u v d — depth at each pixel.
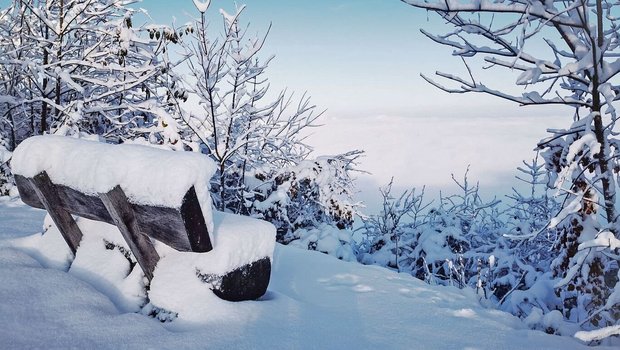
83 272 2.95
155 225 2.45
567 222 3.79
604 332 2.14
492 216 9.03
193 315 2.54
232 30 7.33
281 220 8.25
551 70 3.25
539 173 8.20
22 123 8.86
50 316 2.29
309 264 4.24
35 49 8.45
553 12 3.14
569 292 3.95
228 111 7.74
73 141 2.87
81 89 7.00
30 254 3.23
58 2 8.46
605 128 3.37
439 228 8.17
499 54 3.48
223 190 7.73
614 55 3.41
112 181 2.41
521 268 5.83
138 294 2.78
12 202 5.83
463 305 3.34
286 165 8.33
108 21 8.78
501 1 3.33
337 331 2.66
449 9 3.08
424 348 2.52
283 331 2.52
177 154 2.39
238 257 2.73
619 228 3.41
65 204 2.95
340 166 8.00
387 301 3.32
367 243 9.27
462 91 3.48
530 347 2.58
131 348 2.14
